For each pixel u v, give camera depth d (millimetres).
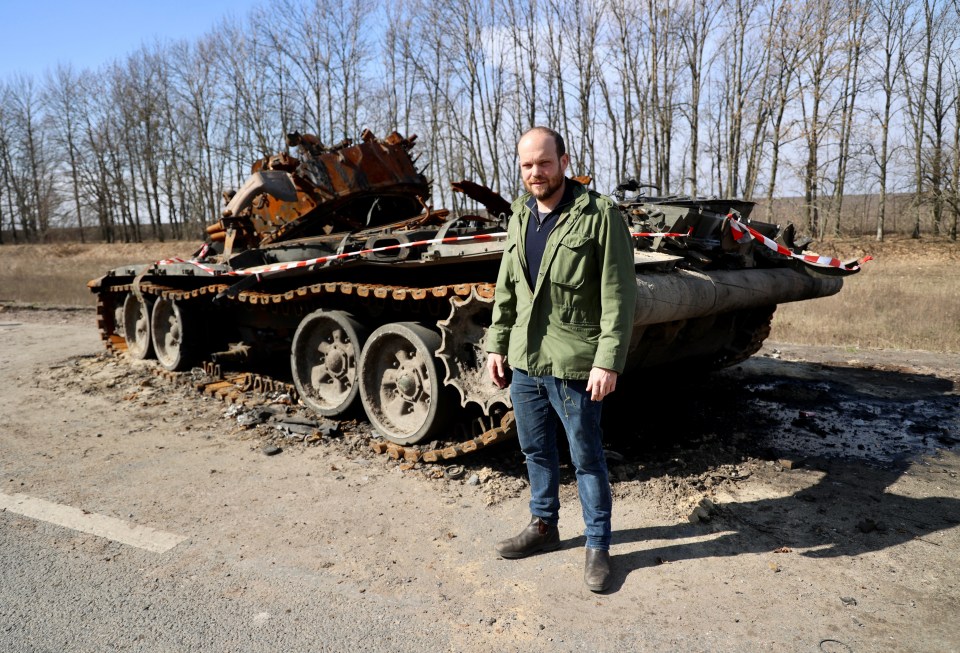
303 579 3236
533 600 3037
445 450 4621
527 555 3436
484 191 6207
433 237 5152
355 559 3436
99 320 9281
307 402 6070
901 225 38312
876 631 2760
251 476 4633
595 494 3150
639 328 4305
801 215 28188
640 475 4535
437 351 4664
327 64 29016
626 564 3352
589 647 2682
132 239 55188
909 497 4168
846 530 3703
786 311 11500
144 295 8359
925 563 3328
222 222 6965
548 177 2904
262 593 3115
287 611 2965
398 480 4535
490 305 4395
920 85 27594
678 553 3451
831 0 22000
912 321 10367
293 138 7191
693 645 2684
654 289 4156
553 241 2934
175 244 38438
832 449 5082
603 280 2893
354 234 5969
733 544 3545
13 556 3486
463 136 26266
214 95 38312
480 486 4383
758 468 4668
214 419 6035
